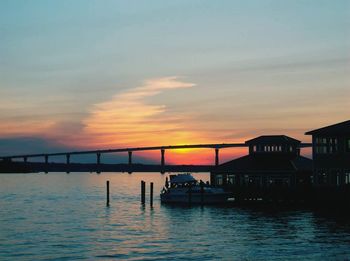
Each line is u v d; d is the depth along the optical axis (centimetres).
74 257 4738
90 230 6359
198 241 5428
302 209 8206
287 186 9231
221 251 4884
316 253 4712
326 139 8150
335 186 8000
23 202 10944
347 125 8106
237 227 6350
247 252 4809
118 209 9031
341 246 5003
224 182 9838
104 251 4988
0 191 15512
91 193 14338
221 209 8469
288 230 6003
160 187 19138
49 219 7575
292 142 9988
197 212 8144
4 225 6888
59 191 15538
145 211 8544
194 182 9825
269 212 7875
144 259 4612
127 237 5778
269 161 9806
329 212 7769
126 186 19700
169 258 4638
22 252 4975
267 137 10156
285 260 4472
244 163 9875
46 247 5216
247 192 9088
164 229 6353
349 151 7881
